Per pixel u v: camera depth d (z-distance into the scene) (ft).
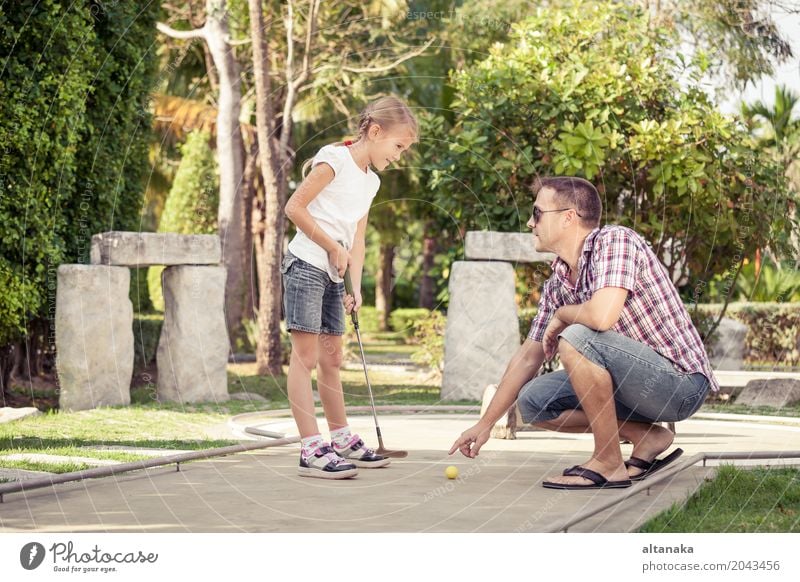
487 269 20.71
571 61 22.75
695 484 9.00
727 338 28.96
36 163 18.85
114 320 18.47
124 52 21.42
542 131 22.74
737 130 22.15
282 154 29.78
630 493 7.77
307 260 10.03
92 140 20.81
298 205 10.06
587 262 9.02
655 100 22.71
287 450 11.89
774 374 21.65
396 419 16.70
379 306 63.36
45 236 19.20
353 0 33.83
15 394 20.36
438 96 42.27
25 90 18.31
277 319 27.53
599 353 8.65
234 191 33.88
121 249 18.78
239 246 34.50
